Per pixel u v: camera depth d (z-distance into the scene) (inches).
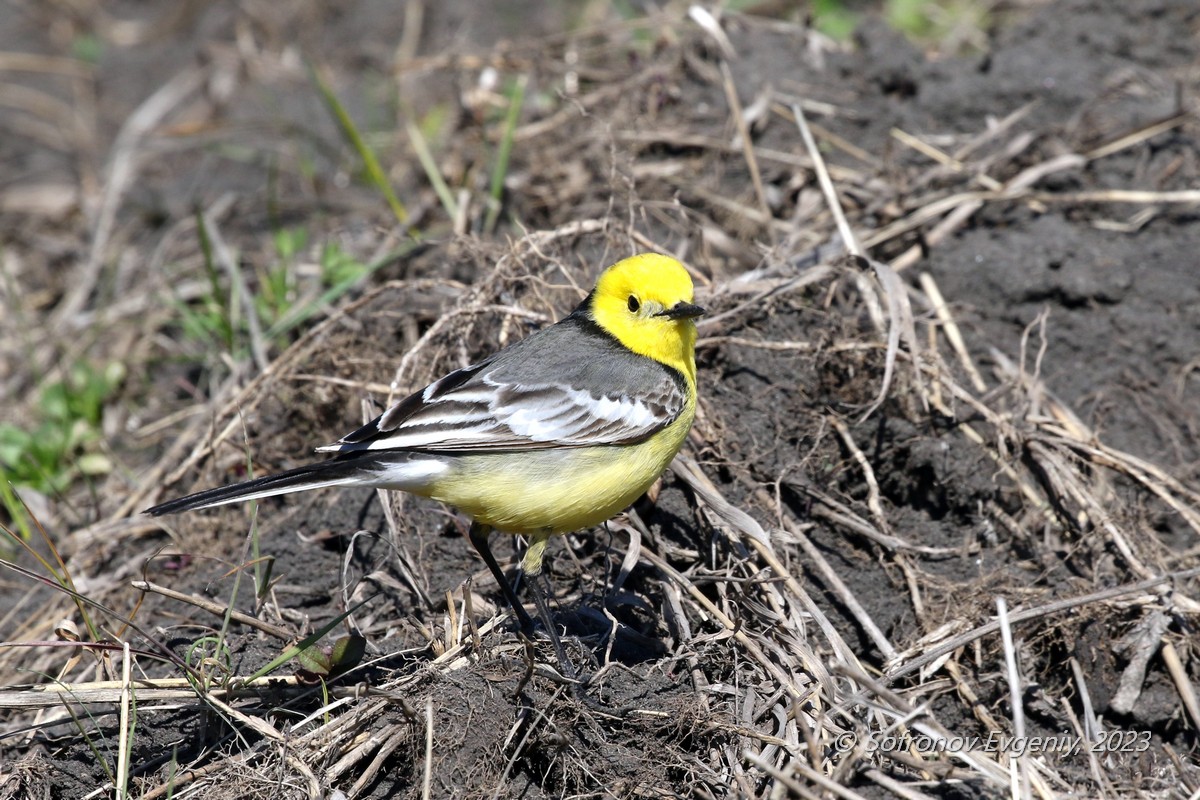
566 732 254.8
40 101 604.7
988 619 289.0
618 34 505.7
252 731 269.9
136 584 279.9
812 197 399.5
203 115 571.2
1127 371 348.2
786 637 277.3
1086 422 341.4
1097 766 259.3
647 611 291.9
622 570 293.4
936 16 528.1
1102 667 284.0
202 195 509.4
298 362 360.5
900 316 322.7
